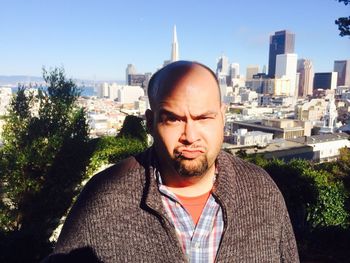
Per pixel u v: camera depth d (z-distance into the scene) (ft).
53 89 28.17
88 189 4.81
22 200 26.58
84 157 28.66
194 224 4.66
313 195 33.04
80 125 28.73
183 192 4.73
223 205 4.61
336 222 33.68
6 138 26.76
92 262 4.44
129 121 42.78
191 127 4.29
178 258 4.39
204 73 4.43
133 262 4.38
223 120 4.64
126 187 4.59
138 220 4.48
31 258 19.90
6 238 20.02
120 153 37.32
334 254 24.63
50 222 27.58
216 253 4.57
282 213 5.13
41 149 26.37
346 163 43.37
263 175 5.15
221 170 4.84
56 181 26.94
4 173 25.90
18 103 27.40
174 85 4.33
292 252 5.28
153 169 4.68
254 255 4.65
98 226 4.44
